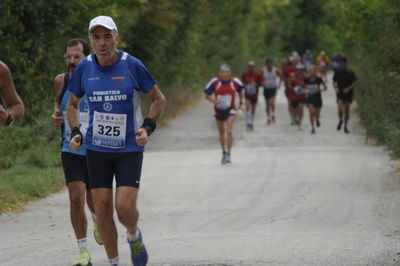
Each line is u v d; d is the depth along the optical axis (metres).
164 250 21.38
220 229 25.08
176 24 79.56
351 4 66.50
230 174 38.84
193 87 98.38
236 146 56.47
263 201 30.59
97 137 16.77
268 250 20.94
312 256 19.84
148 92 16.91
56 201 31.16
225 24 118.25
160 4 68.12
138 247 17.33
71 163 19.38
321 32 182.62
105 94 16.69
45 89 47.78
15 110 14.78
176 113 81.81
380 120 54.19
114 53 16.69
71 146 17.19
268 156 46.69
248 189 33.78
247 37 141.62
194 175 38.81
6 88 14.73
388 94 54.12
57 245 22.48
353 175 36.91
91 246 22.41
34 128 44.59
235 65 128.50
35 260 20.27
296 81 66.94
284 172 38.91
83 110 19.50
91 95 16.77
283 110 86.81
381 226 24.53
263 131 66.31
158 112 17.03
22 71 45.97
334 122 71.56
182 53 85.69
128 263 19.69
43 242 22.97
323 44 183.00
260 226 25.48
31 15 46.31
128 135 16.80
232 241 22.62
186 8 84.50
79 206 19.27
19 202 30.41
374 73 60.53
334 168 39.75
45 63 47.69
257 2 135.25
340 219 26.25
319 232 24.00
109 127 16.69
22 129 43.53
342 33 104.00
